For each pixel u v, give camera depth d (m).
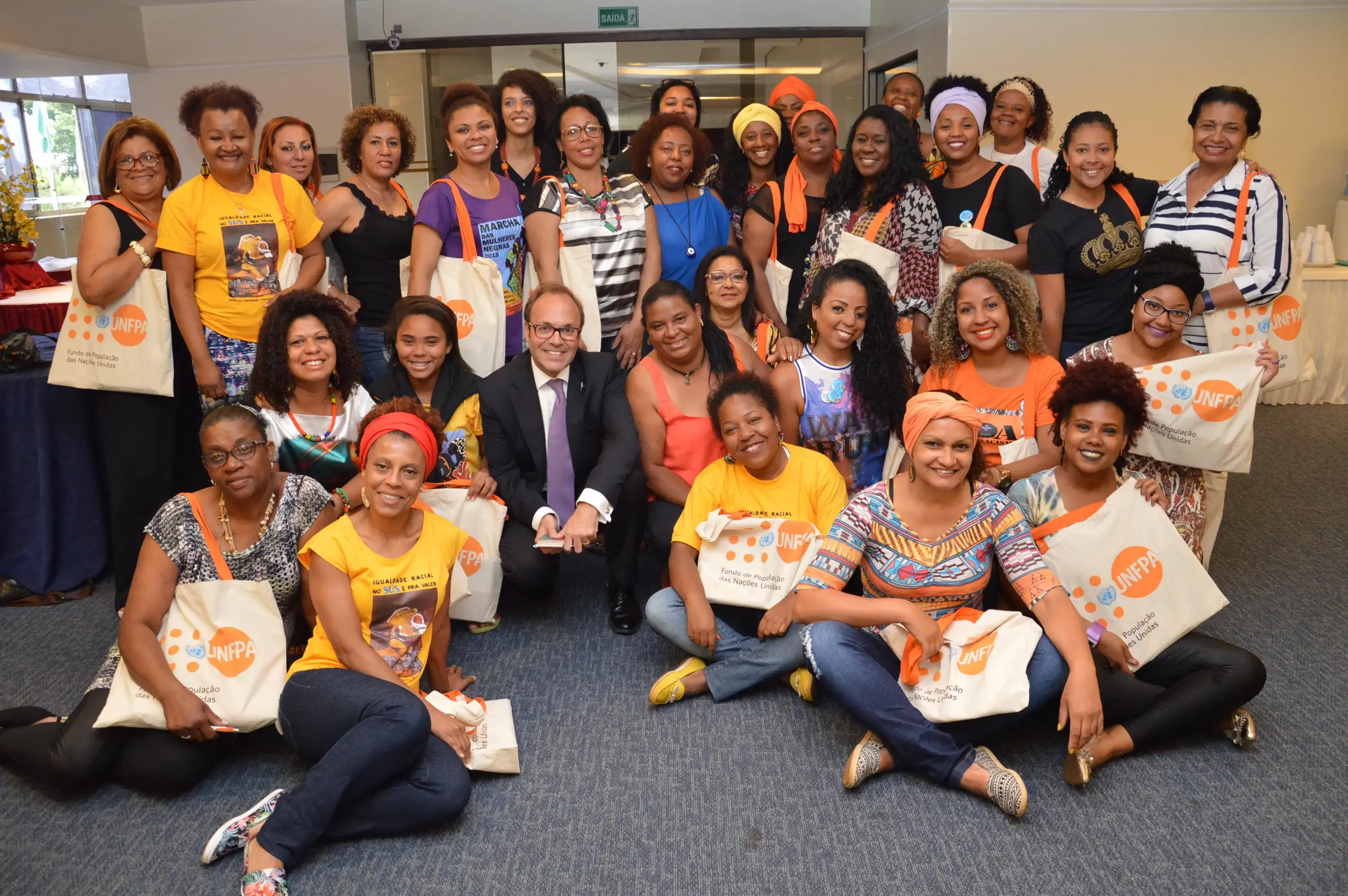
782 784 2.20
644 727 2.45
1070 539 2.29
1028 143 4.07
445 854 1.98
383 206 3.44
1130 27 5.98
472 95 3.23
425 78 7.61
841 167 3.34
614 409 2.93
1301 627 2.92
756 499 2.61
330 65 7.38
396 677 2.14
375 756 1.92
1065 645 2.12
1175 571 2.25
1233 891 1.83
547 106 3.73
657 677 2.71
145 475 3.07
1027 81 3.95
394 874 1.92
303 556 2.22
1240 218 2.98
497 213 3.28
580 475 3.01
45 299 5.33
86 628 3.07
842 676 2.14
